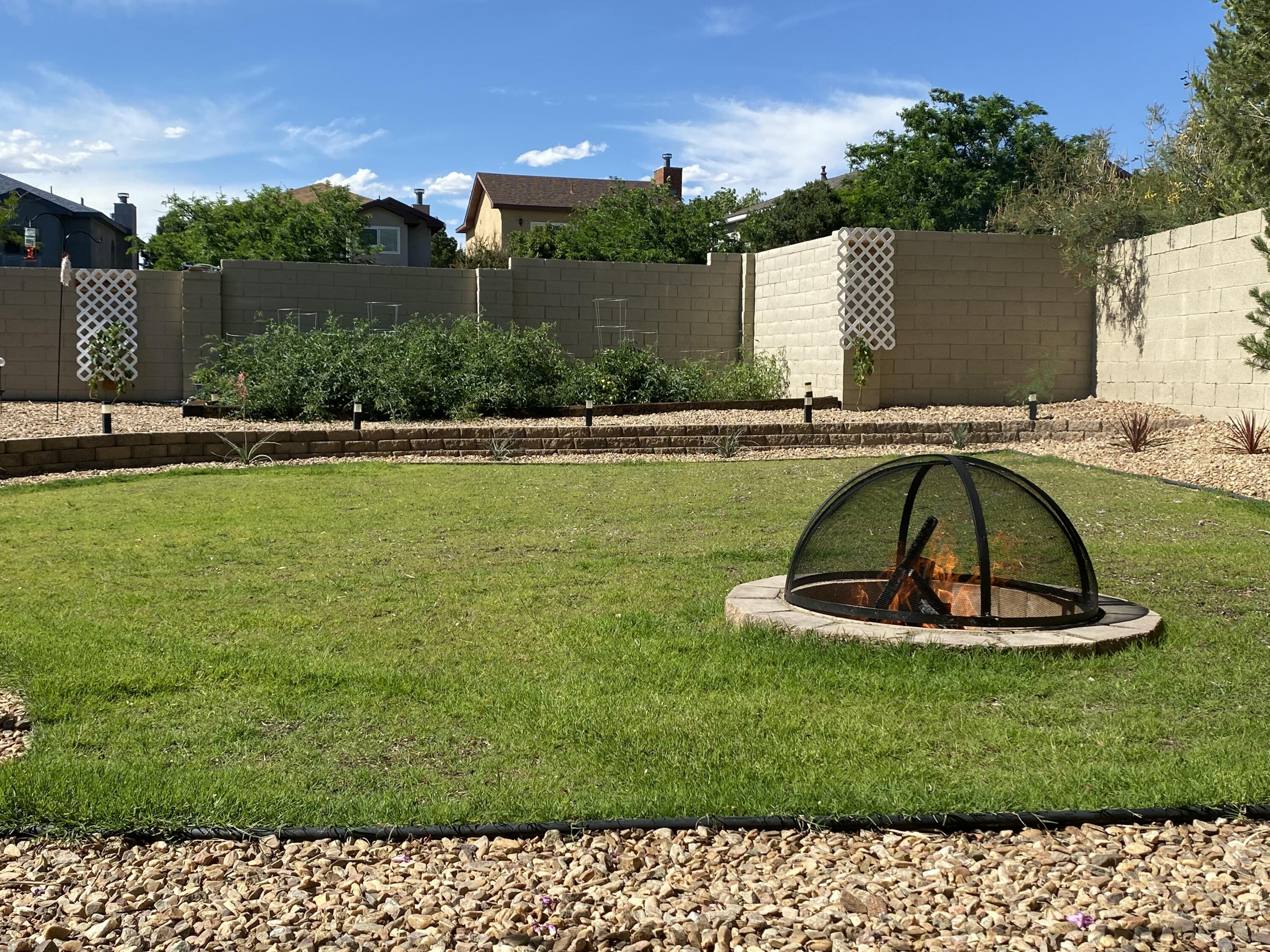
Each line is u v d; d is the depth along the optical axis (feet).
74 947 8.28
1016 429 43.42
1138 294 47.73
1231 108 36.52
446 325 57.47
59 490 31.91
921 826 10.25
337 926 8.62
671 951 8.23
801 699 13.79
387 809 10.52
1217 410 41.83
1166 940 8.32
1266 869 9.43
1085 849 9.87
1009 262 51.57
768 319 58.95
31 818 10.19
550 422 45.85
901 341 51.19
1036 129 116.16
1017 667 14.74
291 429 41.11
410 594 19.57
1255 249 39.17
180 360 54.70
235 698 13.89
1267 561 21.68
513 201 152.76
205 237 106.11
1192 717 13.16
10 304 52.80
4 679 14.37
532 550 23.59
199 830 10.09
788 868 9.53
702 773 11.47
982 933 8.47
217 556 22.84
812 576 17.71
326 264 55.52
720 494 31.35
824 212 114.52
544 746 12.35
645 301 60.03
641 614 17.97
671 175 155.94
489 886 9.25
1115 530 25.41
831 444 43.19
